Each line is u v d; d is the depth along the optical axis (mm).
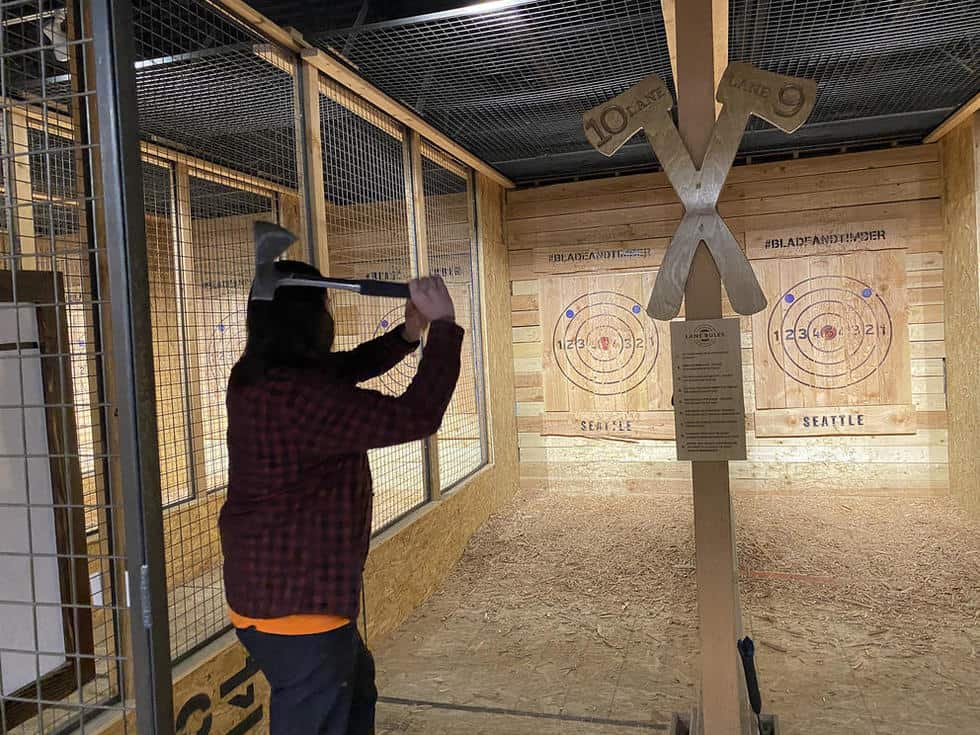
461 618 3869
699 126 2002
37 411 1917
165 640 1455
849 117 4852
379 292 1687
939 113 4816
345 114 3766
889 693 2906
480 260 5555
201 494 4301
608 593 4105
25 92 2100
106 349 2020
